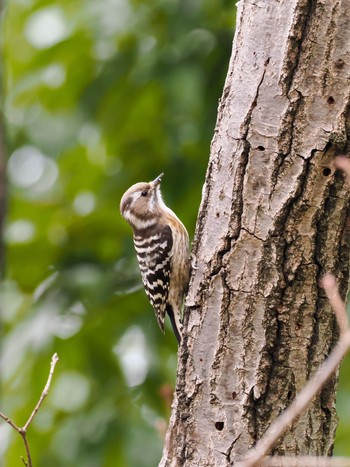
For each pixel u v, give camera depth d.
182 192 12.89
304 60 7.25
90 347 12.75
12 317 13.18
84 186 14.11
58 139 13.15
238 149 7.45
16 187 14.54
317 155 7.21
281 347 7.24
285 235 7.26
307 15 7.25
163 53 12.75
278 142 7.30
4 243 11.08
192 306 7.61
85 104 13.14
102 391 12.56
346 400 12.52
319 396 7.22
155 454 11.76
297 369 7.21
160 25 12.99
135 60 12.88
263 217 7.31
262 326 7.27
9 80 13.70
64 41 13.02
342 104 7.21
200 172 12.85
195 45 12.68
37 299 12.98
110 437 12.01
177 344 12.79
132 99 13.02
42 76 13.10
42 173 14.85
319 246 7.23
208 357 7.46
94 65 13.19
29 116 13.50
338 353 5.04
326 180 7.21
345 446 12.44
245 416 7.27
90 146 13.83
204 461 7.38
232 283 7.39
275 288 7.25
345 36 7.22
